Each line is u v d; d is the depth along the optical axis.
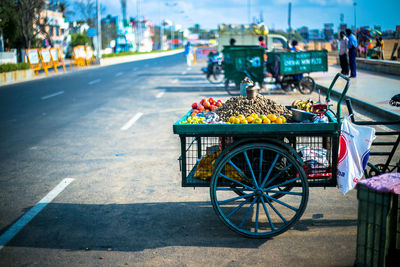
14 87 19.77
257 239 4.01
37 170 6.61
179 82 20.83
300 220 4.42
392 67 18.11
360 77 17.31
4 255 3.82
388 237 3.24
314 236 4.03
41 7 37.12
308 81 14.35
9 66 23.27
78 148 8.02
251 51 14.60
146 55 66.94
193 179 4.27
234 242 3.96
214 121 4.28
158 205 5.01
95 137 8.95
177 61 46.69
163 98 14.83
